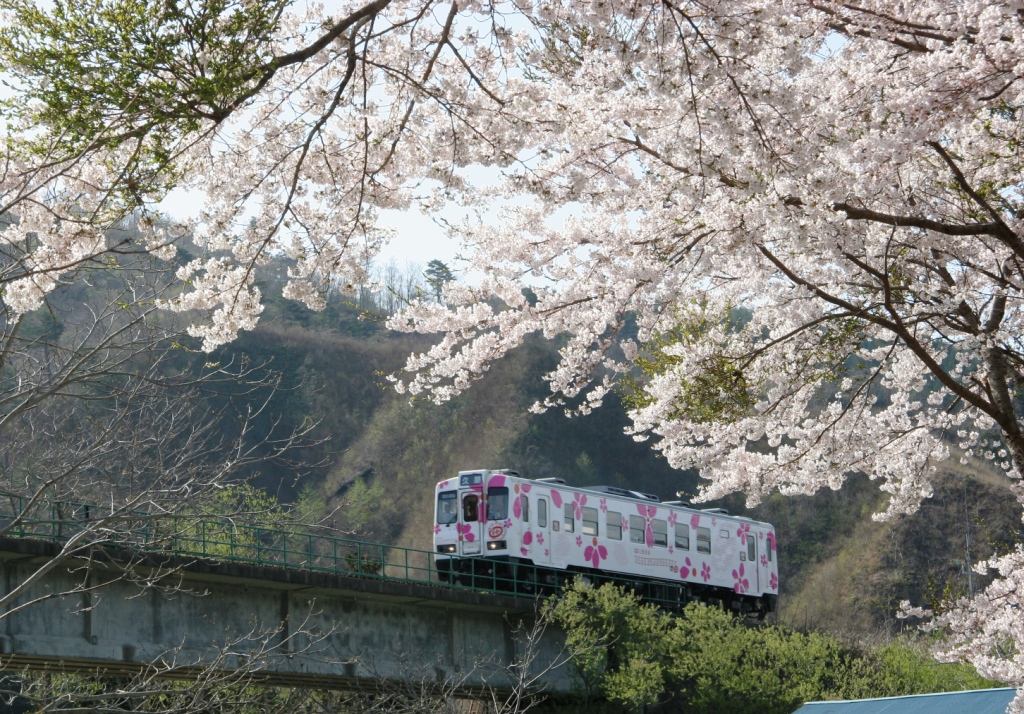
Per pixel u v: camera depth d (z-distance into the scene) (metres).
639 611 39.50
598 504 42.91
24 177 9.65
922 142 11.91
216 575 28.80
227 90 8.23
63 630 25.91
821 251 12.31
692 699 40.62
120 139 8.31
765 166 11.45
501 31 11.69
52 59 7.83
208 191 11.81
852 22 12.27
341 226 12.11
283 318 123.62
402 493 111.12
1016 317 15.35
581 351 15.74
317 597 32.81
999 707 18.41
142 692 19.62
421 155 12.22
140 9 7.85
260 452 104.31
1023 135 12.62
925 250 14.36
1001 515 88.94
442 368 15.39
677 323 16.27
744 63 10.67
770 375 15.38
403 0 12.05
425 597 34.72
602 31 10.69
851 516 107.06
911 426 17.34
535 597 38.84
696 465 17.30
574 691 39.16
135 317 20.67
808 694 40.69
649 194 14.44
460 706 39.62
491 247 15.35
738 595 48.56
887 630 55.72
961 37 11.52
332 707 31.56
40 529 28.02
